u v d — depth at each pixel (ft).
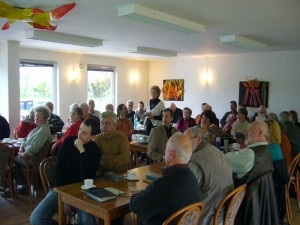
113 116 9.52
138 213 5.86
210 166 6.82
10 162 12.85
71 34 17.29
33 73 23.73
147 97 32.50
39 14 11.06
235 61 25.84
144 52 22.48
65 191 7.27
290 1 10.45
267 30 15.49
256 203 7.68
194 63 28.60
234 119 21.08
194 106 28.76
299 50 22.35
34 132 13.29
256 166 8.00
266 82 24.03
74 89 26.11
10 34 17.42
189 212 5.47
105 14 12.62
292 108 22.93
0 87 20.42
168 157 5.99
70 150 8.47
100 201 6.59
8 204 12.71
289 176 10.72
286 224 11.09
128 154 9.55
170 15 12.37
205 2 10.72
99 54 26.91
